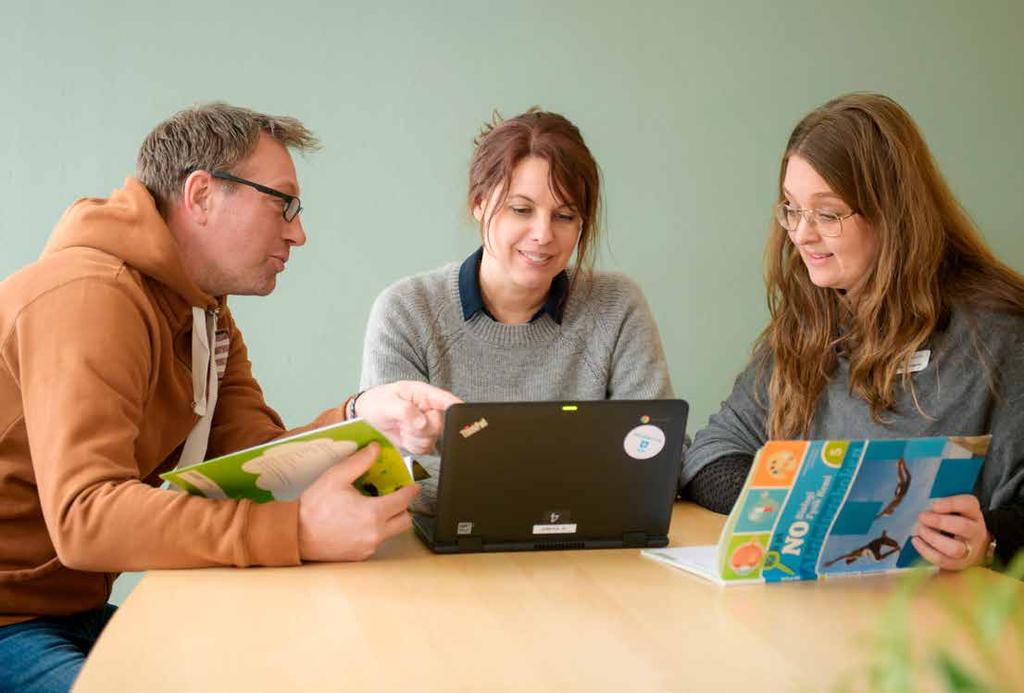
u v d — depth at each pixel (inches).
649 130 133.0
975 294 75.8
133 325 65.6
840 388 80.0
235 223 74.5
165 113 124.9
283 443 58.2
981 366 74.4
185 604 52.4
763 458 54.4
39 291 64.7
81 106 123.6
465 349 84.2
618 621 51.1
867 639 25.3
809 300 81.0
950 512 58.8
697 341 136.2
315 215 128.0
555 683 43.4
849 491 56.4
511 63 129.9
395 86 128.2
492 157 78.2
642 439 63.1
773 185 135.8
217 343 81.7
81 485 59.1
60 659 63.8
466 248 130.5
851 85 136.5
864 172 73.9
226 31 125.3
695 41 133.0
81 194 124.1
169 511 57.8
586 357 85.8
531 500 62.8
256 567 58.8
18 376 65.5
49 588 69.8
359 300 129.4
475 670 44.7
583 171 77.7
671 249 134.6
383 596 54.3
